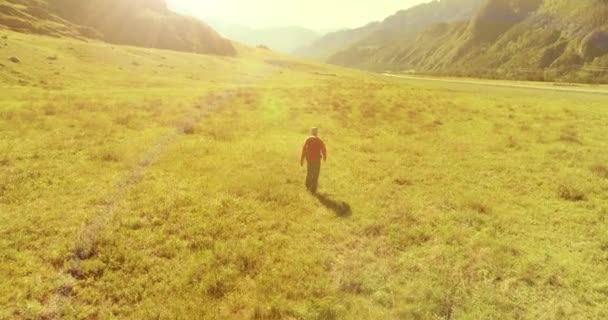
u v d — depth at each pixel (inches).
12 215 334.3
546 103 1370.6
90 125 683.4
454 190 478.6
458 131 844.6
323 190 462.9
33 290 239.6
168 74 1923.0
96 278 259.9
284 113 992.2
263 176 488.1
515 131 844.0
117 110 855.7
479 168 577.0
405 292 256.8
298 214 385.7
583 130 861.8
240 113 952.9
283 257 299.4
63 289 244.5
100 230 319.0
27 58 1472.7
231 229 344.5
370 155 639.1
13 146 529.0
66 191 398.3
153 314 225.8
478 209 419.2
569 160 616.4
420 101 1349.7
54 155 511.2
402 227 366.3
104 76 1561.3
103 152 532.4
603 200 447.2
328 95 1405.0
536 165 591.2
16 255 274.7
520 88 2222.0
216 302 241.1
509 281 278.4
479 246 332.2
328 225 364.2
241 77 2235.5
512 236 356.5
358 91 1600.6
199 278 267.7
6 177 416.5
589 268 301.3
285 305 240.4
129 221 337.4
